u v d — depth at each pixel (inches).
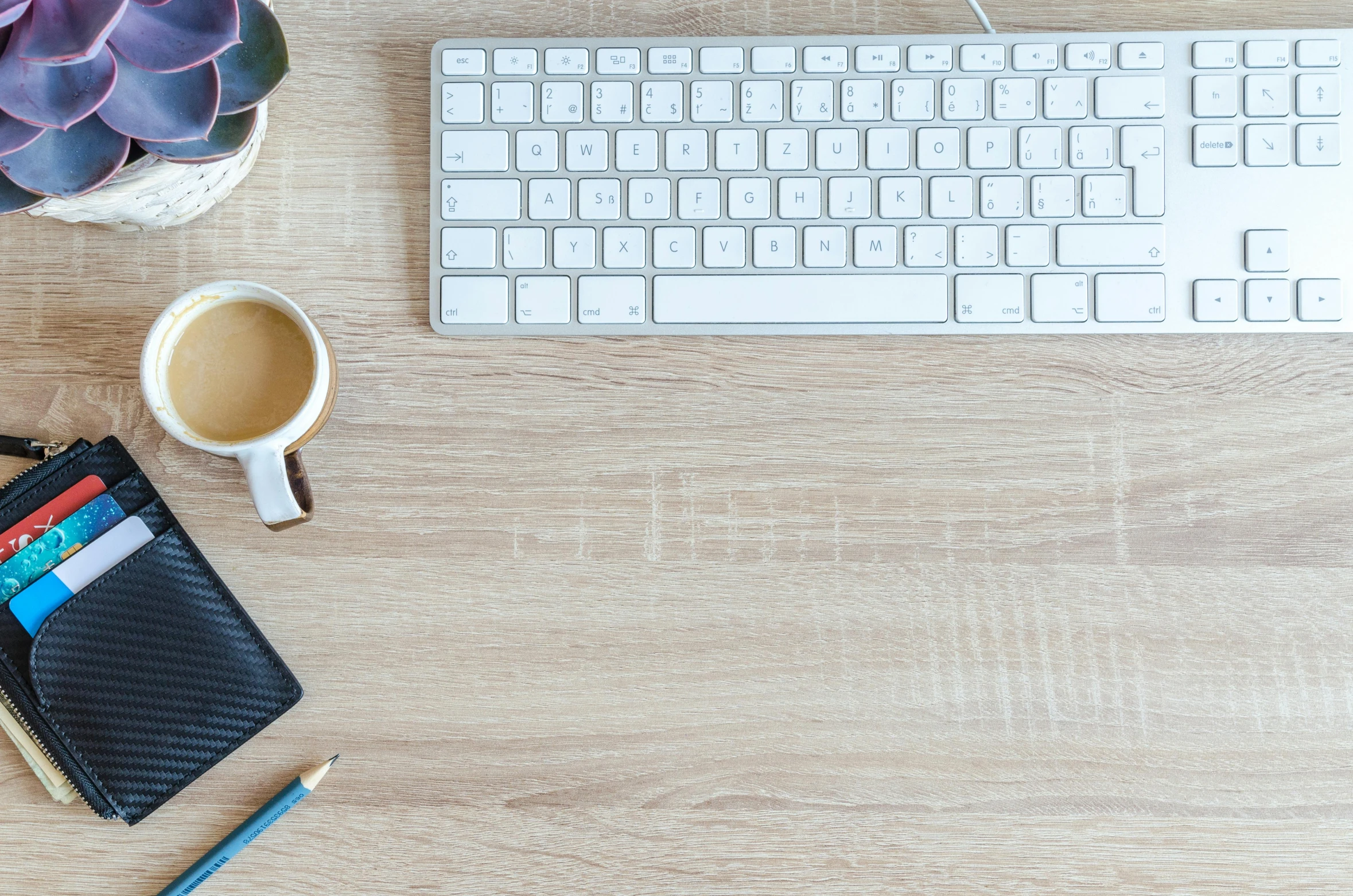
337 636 22.1
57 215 18.9
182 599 21.3
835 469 22.5
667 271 21.8
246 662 21.5
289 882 21.8
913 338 22.5
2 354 22.4
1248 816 21.7
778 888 22.0
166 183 19.0
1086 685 22.1
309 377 20.5
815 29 22.9
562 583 22.4
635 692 22.2
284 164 22.6
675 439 22.5
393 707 22.1
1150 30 22.1
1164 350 22.4
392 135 22.7
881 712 22.2
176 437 19.1
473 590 22.3
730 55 21.6
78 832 21.6
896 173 21.7
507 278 21.7
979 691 22.1
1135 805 21.9
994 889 21.9
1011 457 22.4
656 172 21.7
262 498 19.2
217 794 21.8
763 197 21.7
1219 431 22.4
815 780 22.1
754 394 22.5
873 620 22.3
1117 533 22.3
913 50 21.6
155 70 16.2
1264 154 21.4
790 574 22.4
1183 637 22.1
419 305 22.5
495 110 21.6
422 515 22.4
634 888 22.0
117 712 20.9
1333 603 22.1
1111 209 21.6
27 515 21.1
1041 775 22.0
